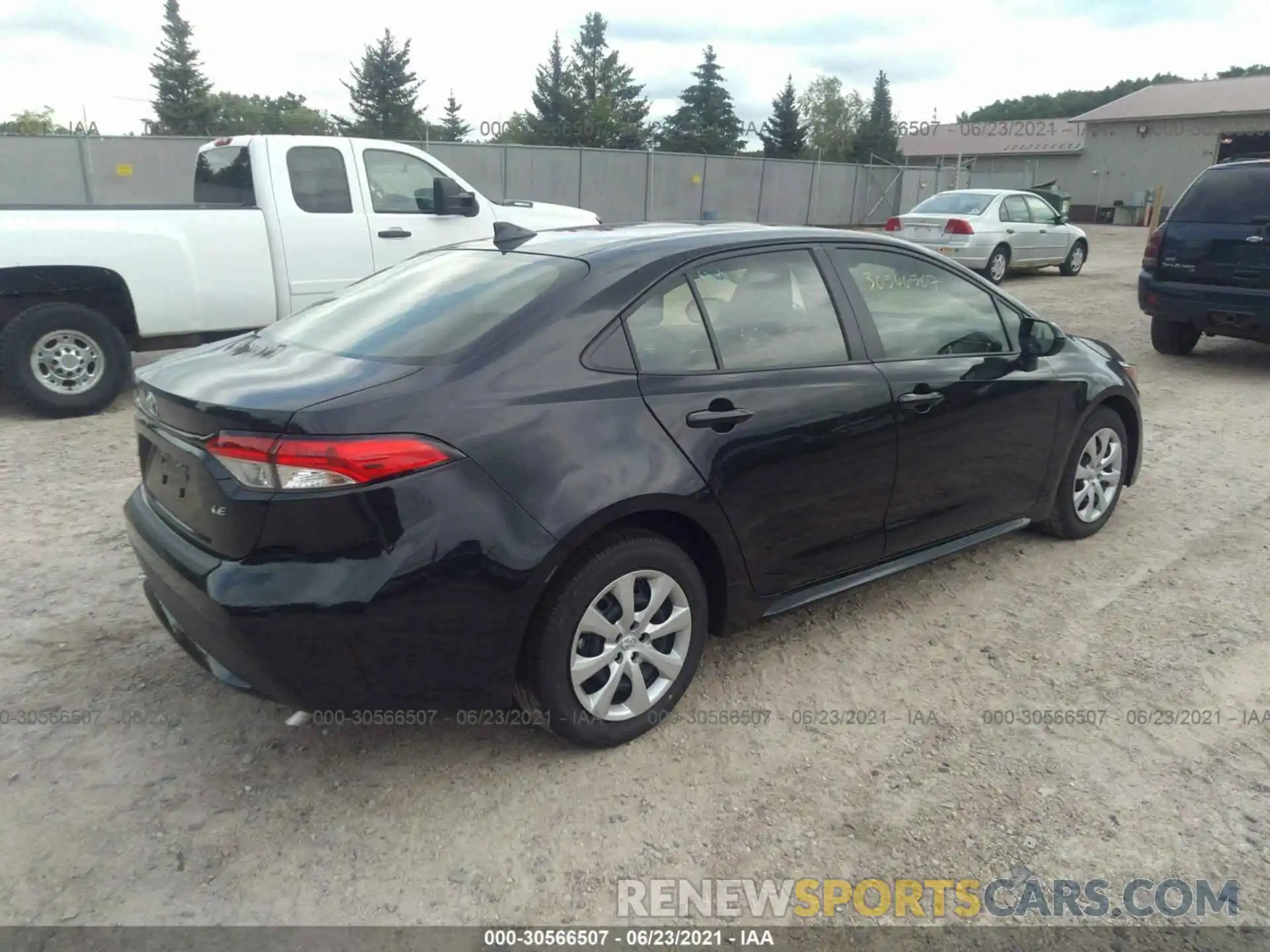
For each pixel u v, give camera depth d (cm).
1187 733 331
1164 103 4400
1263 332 870
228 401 274
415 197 902
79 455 641
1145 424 727
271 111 7294
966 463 409
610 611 312
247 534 267
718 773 311
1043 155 4738
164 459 308
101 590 434
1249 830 283
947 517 411
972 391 404
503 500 279
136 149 2223
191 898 257
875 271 390
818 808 294
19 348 705
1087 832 283
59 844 275
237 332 808
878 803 296
